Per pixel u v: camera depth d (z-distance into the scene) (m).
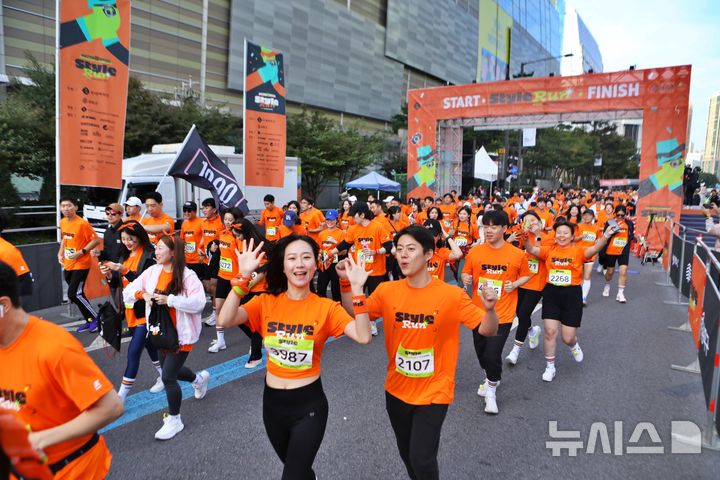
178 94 22.94
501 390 5.20
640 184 16.53
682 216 20.41
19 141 15.53
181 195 12.22
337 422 4.36
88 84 7.59
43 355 1.86
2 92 20.34
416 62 48.88
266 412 2.69
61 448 1.99
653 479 3.57
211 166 8.23
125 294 4.34
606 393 5.13
